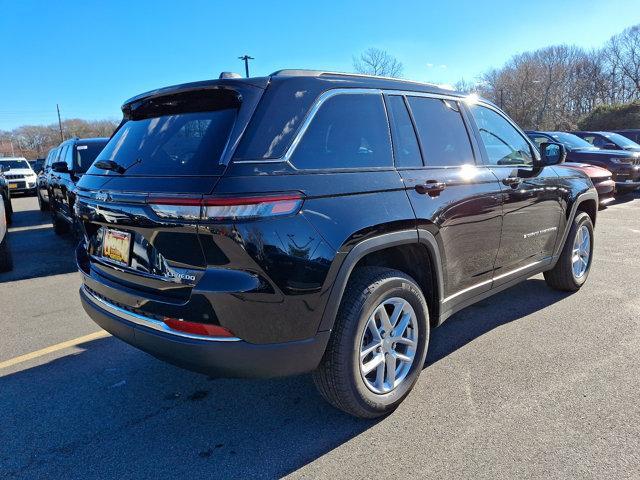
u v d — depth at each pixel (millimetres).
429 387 3100
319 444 2580
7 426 2818
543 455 2404
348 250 2418
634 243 7078
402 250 2939
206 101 2555
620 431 2568
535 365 3348
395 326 2826
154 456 2525
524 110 57156
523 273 3969
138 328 2473
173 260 2314
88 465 2467
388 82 3027
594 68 58500
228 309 2170
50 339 4137
